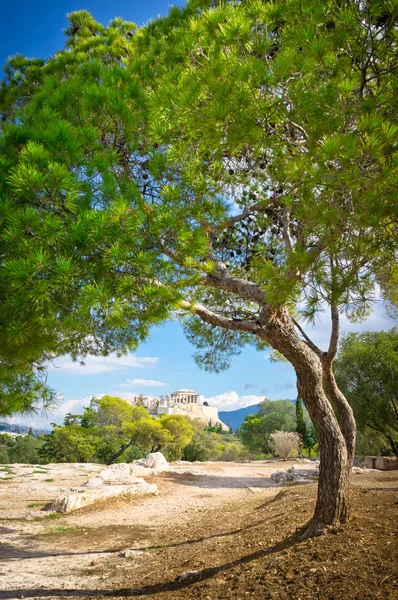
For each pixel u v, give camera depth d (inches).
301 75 168.6
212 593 192.5
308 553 207.2
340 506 231.8
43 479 658.2
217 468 945.5
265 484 673.6
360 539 209.8
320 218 154.6
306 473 703.1
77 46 387.2
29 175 172.1
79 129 225.1
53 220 175.5
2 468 767.7
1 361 231.3
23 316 185.5
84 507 479.2
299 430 1395.2
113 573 262.2
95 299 178.5
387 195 147.6
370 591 160.7
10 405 262.5
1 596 220.1
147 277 203.2
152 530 388.8
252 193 275.0
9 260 177.0
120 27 402.6
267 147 189.0
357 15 166.9
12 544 344.2
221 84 171.3
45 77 305.7
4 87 389.1
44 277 182.1
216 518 406.9
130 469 693.9
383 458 746.2
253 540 266.2
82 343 284.0
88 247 186.9
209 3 281.6
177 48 206.4
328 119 162.6
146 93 248.2
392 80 171.2
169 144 229.6
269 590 180.9
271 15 193.9
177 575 232.8
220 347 401.1
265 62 173.5
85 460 1312.7
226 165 230.4
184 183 242.1
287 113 173.6
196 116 187.8
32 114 236.2
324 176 151.2
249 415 1893.5
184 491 600.4
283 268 183.2
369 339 912.9
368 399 872.3
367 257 165.6
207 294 348.2
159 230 207.5
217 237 284.7
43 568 277.4
